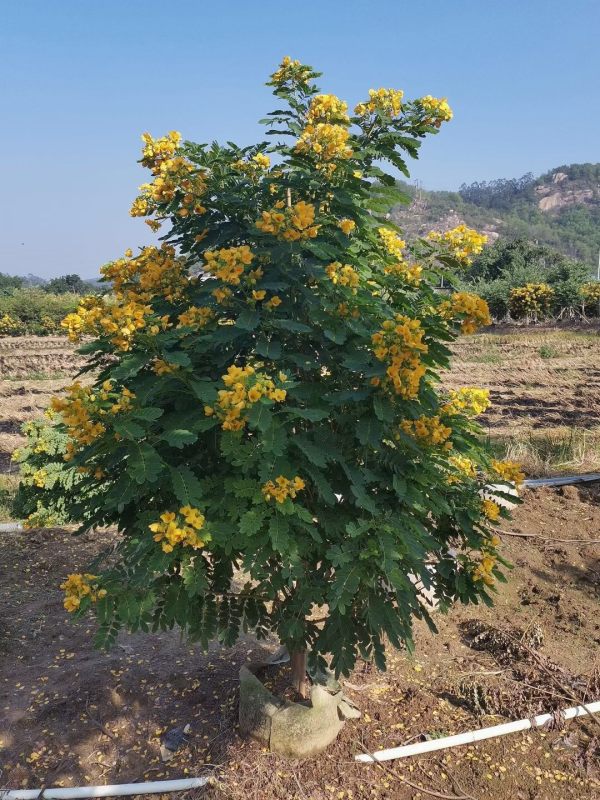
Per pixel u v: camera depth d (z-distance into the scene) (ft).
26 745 10.80
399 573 8.03
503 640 13.26
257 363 9.35
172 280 9.62
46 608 15.14
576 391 46.73
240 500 8.48
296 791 9.58
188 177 9.59
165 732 10.97
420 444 9.14
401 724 10.99
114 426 7.68
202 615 9.32
